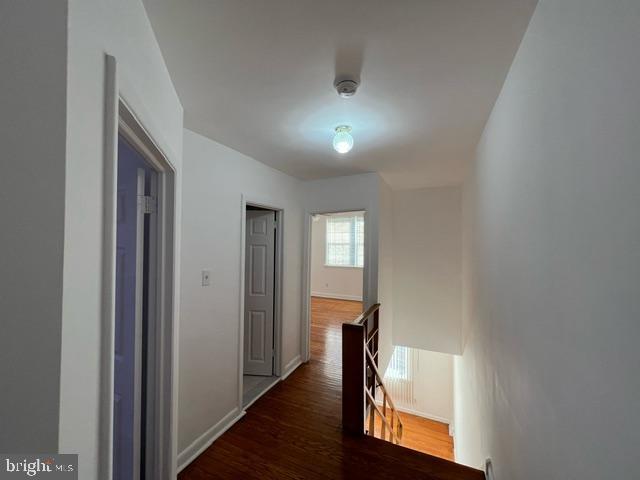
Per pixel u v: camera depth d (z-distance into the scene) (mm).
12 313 520
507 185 1383
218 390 2182
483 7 960
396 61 1249
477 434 2283
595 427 642
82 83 563
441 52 1189
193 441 1939
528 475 1076
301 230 3535
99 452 632
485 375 1961
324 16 1003
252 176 2639
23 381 515
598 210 629
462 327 3627
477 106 1646
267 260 3199
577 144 720
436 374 5535
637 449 505
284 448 1997
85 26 575
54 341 507
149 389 1427
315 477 1738
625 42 535
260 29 1066
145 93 986
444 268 3869
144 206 1371
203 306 2062
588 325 672
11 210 522
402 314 4043
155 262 1427
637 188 503
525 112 1104
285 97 1557
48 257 513
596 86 634
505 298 1435
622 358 548
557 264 836
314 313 6055
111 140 663
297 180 3441
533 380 1031
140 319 1367
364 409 2182
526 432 1103
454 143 2246
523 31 1069
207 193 2121
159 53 1168
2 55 521
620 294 553
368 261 3143
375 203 3141
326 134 2068
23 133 517
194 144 2014
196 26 1050
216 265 2195
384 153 2498
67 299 521
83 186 570
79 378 563
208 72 1337
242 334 2459
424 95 1529
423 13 986
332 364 3516
